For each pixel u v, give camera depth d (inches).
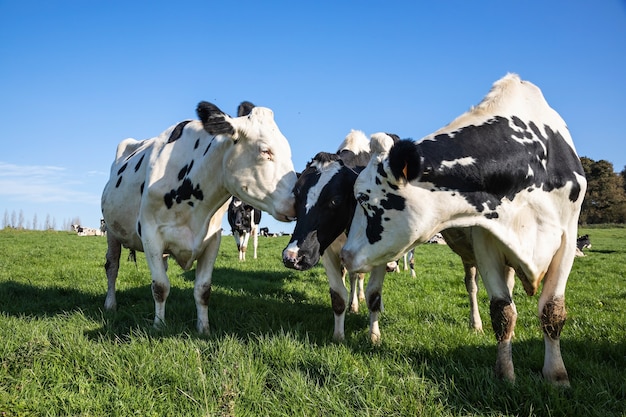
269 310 259.4
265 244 994.7
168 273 436.5
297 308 275.7
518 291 393.7
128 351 169.6
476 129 164.4
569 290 406.6
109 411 137.6
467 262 246.7
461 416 136.3
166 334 198.7
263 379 156.2
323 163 214.5
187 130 232.5
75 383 151.5
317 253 204.8
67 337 181.8
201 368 157.9
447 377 159.0
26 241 943.7
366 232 167.8
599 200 2763.3
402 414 135.6
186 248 226.4
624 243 1301.7
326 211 205.6
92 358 166.4
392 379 153.9
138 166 251.1
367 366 167.3
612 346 203.2
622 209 2714.1
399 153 144.6
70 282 368.5
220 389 142.8
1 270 439.8
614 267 629.0
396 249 163.0
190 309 264.5
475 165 155.8
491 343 204.5
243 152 207.9
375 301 223.0
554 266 169.2
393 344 198.8
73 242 967.0
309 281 419.2
